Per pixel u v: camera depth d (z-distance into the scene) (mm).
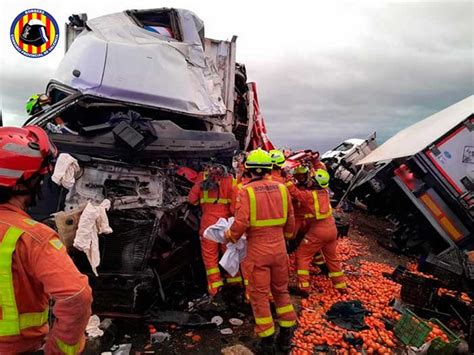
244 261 3623
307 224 5578
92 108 4480
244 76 7320
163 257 4297
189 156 4172
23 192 1577
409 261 7094
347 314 4332
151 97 4539
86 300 1482
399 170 6930
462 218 6387
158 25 5102
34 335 1588
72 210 3359
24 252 1465
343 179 13445
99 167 3678
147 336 3766
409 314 3871
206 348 3627
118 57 4410
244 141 7320
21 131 1625
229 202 4395
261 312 3504
